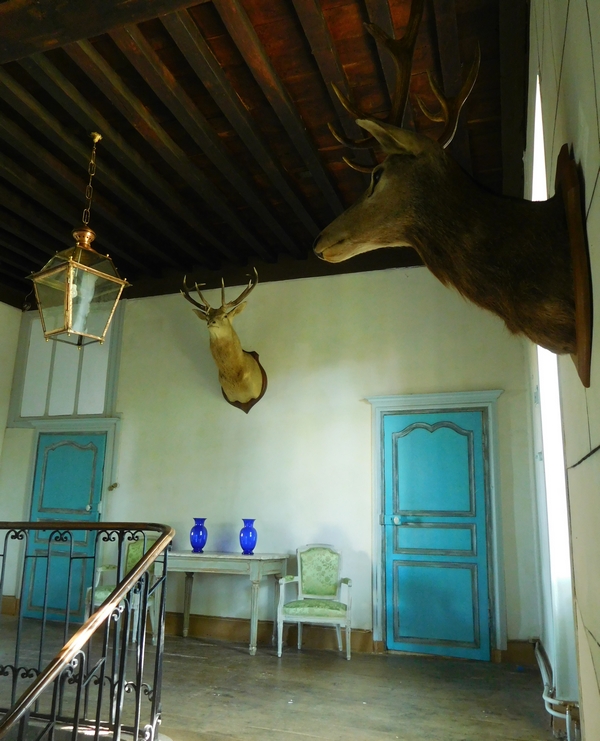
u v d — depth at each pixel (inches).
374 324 221.9
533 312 52.9
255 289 241.8
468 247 58.2
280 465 222.2
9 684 151.6
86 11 95.7
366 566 203.9
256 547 217.3
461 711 137.2
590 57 42.6
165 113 163.6
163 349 250.8
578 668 81.0
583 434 58.9
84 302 131.1
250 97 157.2
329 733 123.0
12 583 250.7
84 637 84.9
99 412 254.7
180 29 125.5
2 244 232.7
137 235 222.2
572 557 80.7
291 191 189.6
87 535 242.1
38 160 172.7
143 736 105.4
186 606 215.6
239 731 123.6
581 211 47.8
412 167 65.6
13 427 268.8
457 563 194.7
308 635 202.2
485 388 202.8
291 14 130.3
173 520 231.8
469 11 127.9
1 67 138.6
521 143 156.1
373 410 214.5
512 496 192.4
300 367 227.9
